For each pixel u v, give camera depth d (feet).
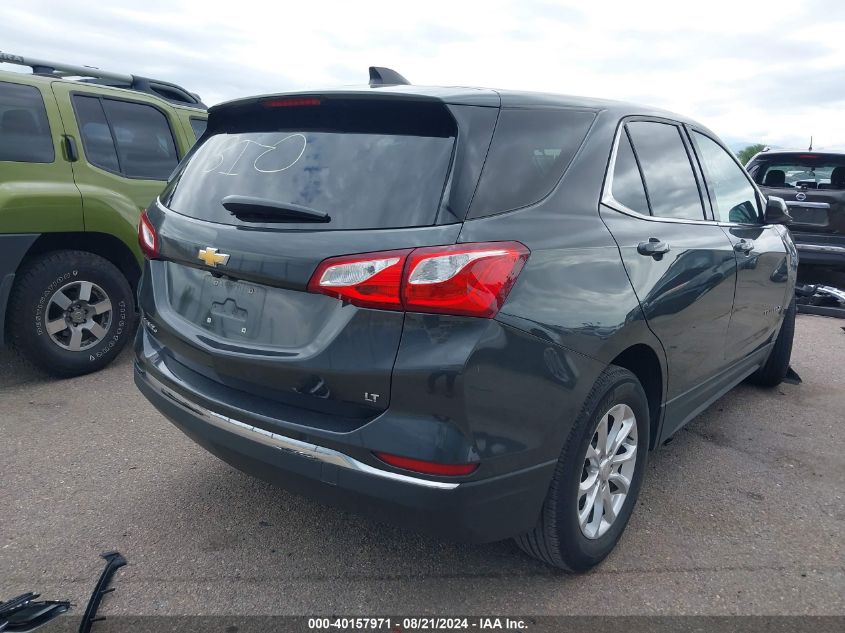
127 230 16.69
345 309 7.22
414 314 6.91
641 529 10.41
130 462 12.09
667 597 8.80
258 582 8.91
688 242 10.62
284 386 7.70
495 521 7.52
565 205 8.46
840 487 11.94
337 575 9.09
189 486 11.30
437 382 6.84
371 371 7.02
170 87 20.59
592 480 8.87
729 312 12.12
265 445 7.82
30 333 15.06
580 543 8.73
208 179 9.34
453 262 6.89
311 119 8.66
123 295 16.58
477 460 7.03
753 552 9.87
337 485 7.36
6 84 15.02
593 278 8.29
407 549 9.73
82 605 8.38
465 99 7.88
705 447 13.51
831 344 21.53
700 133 12.75
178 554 9.45
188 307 9.05
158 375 9.41
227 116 9.91
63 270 15.37
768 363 16.55
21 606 7.75
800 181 28.73
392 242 7.06
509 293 7.18
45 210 15.01
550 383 7.60
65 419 13.83
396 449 6.99
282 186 8.21
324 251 7.33
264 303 8.00
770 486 11.91
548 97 8.99
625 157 9.91
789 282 15.35
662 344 9.78
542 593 8.82
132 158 17.35
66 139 15.79
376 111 8.13
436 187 7.32
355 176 7.76
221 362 8.29
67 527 10.01
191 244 8.77
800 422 14.94
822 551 9.93
